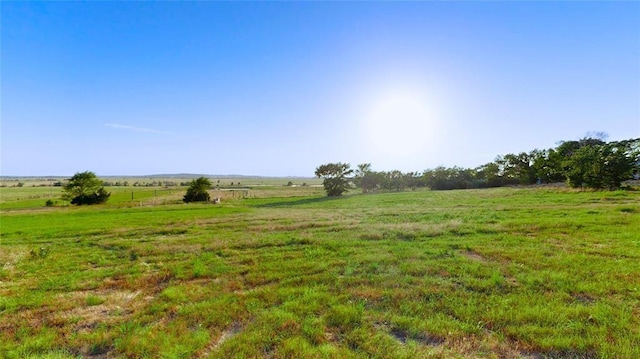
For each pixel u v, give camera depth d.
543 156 45.84
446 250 9.15
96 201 44.66
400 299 5.66
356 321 4.90
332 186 50.22
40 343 4.65
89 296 6.58
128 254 10.81
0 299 6.51
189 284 7.27
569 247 8.82
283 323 4.89
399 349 4.07
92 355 4.40
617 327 4.37
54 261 10.04
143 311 5.72
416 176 57.31
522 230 11.55
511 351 3.99
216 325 5.04
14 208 39.31
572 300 5.36
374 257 8.66
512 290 5.86
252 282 7.16
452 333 4.41
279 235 12.90
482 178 54.84
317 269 7.81
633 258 7.49
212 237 13.28
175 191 74.00
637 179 31.97
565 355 3.87
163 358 4.12
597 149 28.39
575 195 24.56
